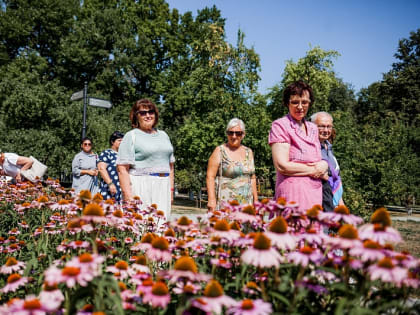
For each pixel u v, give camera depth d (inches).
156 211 138.1
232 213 90.6
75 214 108.7
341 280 69.2
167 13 1067.3
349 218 76.0
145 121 161.0
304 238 76.3
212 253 90.9
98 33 981.8
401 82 1405.0
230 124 164.1
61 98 764.6
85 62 966.4
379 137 796.0
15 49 1043.3
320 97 735.7
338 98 1514.5
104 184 213.9
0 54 973.8
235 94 671.8
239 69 667.4
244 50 671.1
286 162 122.0
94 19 1012.5
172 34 1066.7
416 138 952.9
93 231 89.9
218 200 163.5
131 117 167.2
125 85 1008.2
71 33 1017.5
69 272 62.4
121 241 123.4
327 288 69.3
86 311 67.9
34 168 255.6
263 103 688.4
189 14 1082.7
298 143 124.4
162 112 966.4
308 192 121.0
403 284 69.1
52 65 1058.1
